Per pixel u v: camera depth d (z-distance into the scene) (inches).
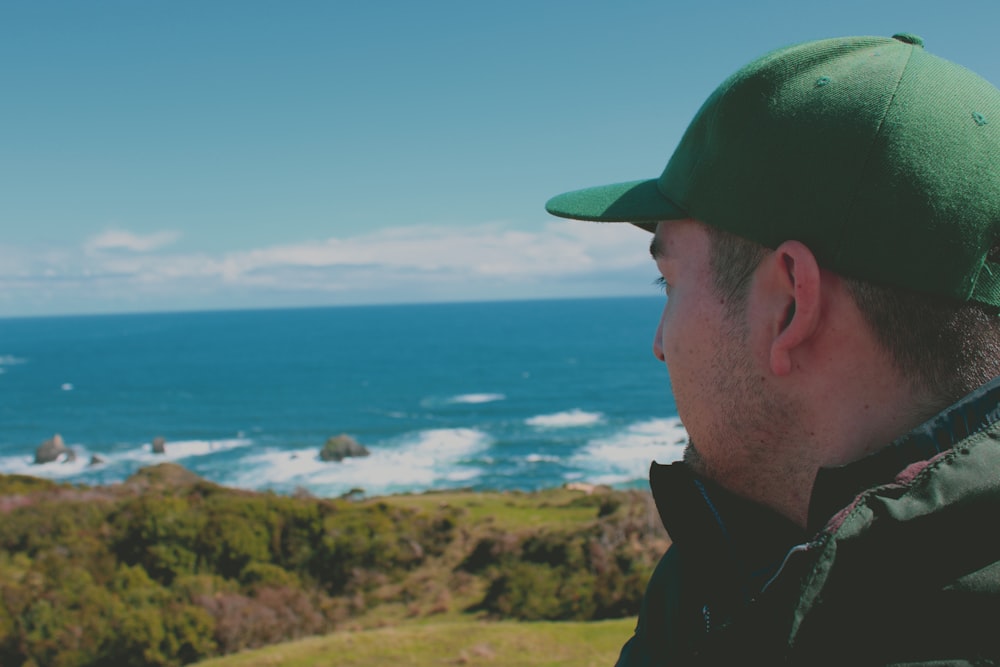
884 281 37.9
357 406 3794.3
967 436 34.5
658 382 4360.2
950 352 38.1
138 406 4020.7
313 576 1171.9
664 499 49.4
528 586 1012.5
